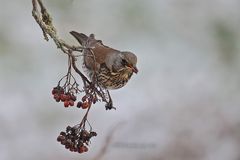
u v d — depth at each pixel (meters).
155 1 15.29
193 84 14.45
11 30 14.55
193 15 15.40
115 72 8.60
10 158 12.83
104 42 14.63
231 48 14.98
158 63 14.77
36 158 12.85
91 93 6.85
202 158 13.02
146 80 14.42
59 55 14.55
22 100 13.77
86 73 8.24
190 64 14.86
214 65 14.86
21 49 14.38
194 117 13.68
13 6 14.91
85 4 14.32
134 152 12.75
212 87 14.39
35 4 6.61
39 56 14.42
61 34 13.94
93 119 13.44
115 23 14.84
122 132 13.03
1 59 14.17
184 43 15.11
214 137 13.34
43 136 13.27
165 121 13.57
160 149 12.96
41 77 14.17
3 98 13.76
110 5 14.90
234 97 14.23
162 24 15.21
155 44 15.01
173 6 15.41
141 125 13.38
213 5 15.52
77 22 14.21
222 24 15.23
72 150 6.86
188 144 13.20
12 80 14.05
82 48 6.52
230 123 13.62
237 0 15.55
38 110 13.62
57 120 13.50
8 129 13.27
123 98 13.91
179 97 14.11
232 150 13.17
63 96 6.85
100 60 8.45
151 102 13.93
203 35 15.22
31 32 14.70
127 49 14.73
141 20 15.03
